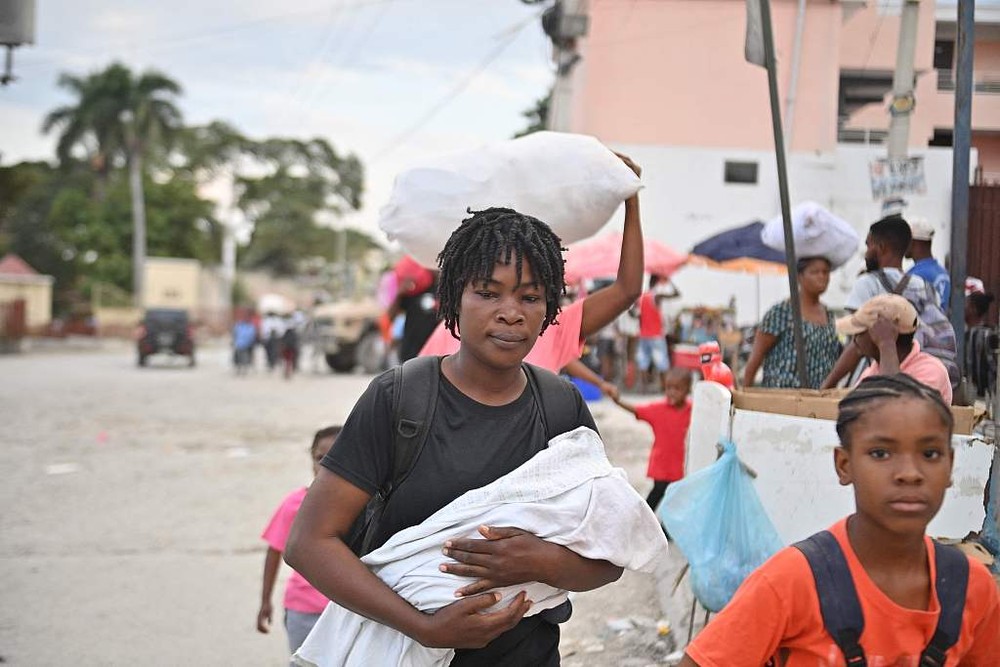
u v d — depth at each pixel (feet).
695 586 14.25
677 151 60.13
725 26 57.21
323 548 7.88
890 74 51.31
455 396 8.23
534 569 7.70
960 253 16.31
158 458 39.27
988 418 14.84
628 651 16.92
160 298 207.10
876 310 12.90
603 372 58.80
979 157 33.40
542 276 8.23
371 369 91.86
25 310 136.77
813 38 51.72
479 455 8.07
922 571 7.04
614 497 8.04
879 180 29.73
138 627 19.39
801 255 20.03
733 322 58.75
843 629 6.93
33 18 37.60
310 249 293.02
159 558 24.34
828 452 14.16
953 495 13.33
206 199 242.99
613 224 59.41
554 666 8.45
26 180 211.41
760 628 7.08
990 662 7.24
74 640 18.60
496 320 8.07
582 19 46.96
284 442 43.75
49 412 55.01
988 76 31.19
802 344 17.63
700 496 14.49
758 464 14.76
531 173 13.53
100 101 191.01
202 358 128.06
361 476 7.98
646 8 53.62
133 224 207.62
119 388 72.38
